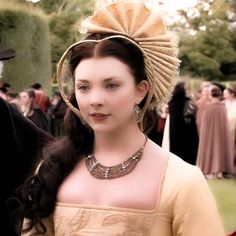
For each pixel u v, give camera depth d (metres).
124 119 1.63
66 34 20.58
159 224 1.59
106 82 1.60
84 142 1.76
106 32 1.69
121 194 1.61
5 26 13.32
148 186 1.61
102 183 1.65
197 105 9.30
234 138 9.39
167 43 1.72
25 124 2.71
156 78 1.73
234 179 8.88
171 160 1.66
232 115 9.59
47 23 14.51
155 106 1.82
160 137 7.10
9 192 2.54
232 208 6.53
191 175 1.63
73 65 1.67
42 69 14.33
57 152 1.75
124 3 1.69
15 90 13.45
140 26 1.69
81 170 1.71
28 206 1.77
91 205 1.62
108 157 1.68
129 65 1.62
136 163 1.66
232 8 31.62
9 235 2.44
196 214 1.60
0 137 2.61
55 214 1.69
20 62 13.39
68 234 1.63
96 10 1.72
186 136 6.89
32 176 1.80
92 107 1.61
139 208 1.59
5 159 2.58
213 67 30.89
